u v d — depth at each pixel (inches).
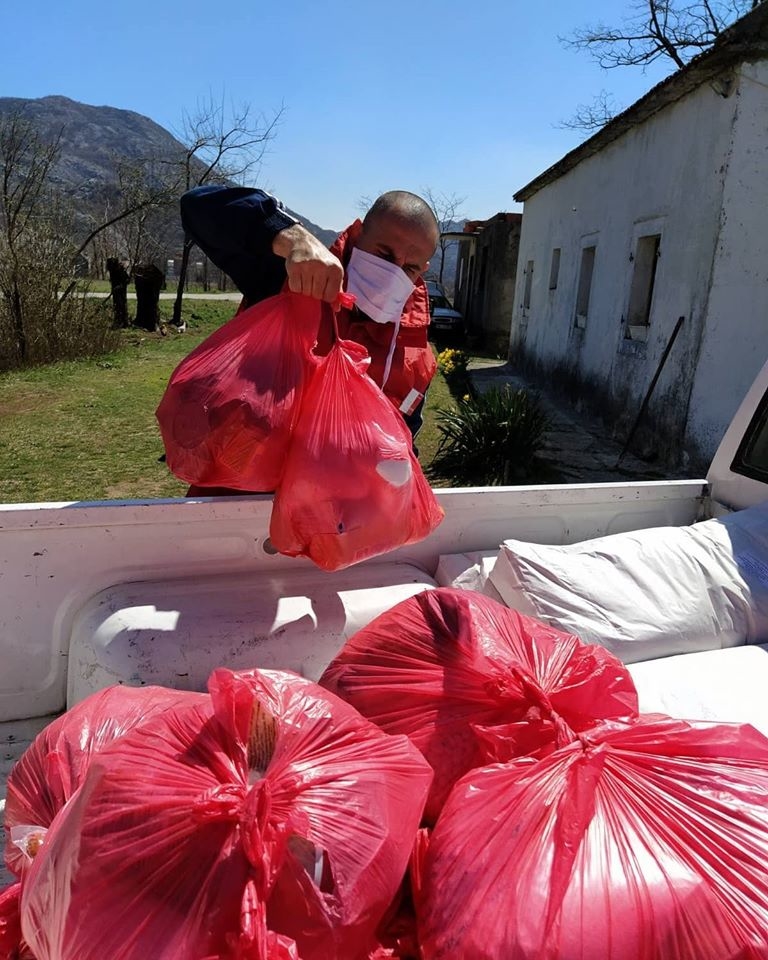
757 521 91.6
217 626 71.5
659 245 335.9
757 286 287.6
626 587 79.3
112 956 37.2
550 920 38.6
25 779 57.4
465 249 1039.0
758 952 38.6
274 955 36.2
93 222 782.5
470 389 494.3
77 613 76.6
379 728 54.7
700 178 298.8
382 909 41.6
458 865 42.6
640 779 46.7
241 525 79.8
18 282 516.4
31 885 44.0
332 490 67.6
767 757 50.5
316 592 79.7
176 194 767.7
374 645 62.5
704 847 42.6
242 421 69.0
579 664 59.1
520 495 94.0
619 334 382.6
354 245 95.3
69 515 73.4
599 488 98.0
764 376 99.1
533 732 52.2
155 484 285.3
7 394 440.8
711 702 68.0
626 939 38.4
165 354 608.4
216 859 38.8
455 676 57.4
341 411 69.9
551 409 462.6
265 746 47.5
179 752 44.8
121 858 39.4
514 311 677.9
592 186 438.6
